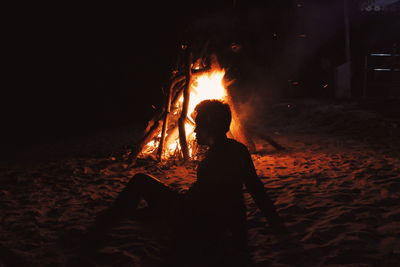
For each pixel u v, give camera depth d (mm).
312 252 2590
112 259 2564
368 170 4910
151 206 2740
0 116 15500
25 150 9453
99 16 16062
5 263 2578
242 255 2494
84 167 6004
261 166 5578
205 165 2441
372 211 3314
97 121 15945
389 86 13508
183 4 6629
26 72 16047
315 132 9484
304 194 3936
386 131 8336
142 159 6246
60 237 3012
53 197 4336
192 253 2523
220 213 2404
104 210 3607
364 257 2453
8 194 4547
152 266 2492
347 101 12766
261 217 3293
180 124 6129
